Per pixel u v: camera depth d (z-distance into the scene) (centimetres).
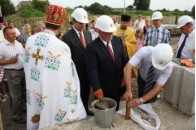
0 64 354
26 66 248
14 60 353
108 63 291
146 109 261
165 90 283
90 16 1393
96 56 287
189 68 253
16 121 386
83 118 253
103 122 227
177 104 265
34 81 239
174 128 237
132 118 244
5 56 358
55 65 234
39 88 237
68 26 1152
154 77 270
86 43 349
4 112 427
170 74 251
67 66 242
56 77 235
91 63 285
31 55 241
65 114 245
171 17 2188
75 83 258
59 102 240
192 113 253
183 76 247
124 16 465
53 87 236
